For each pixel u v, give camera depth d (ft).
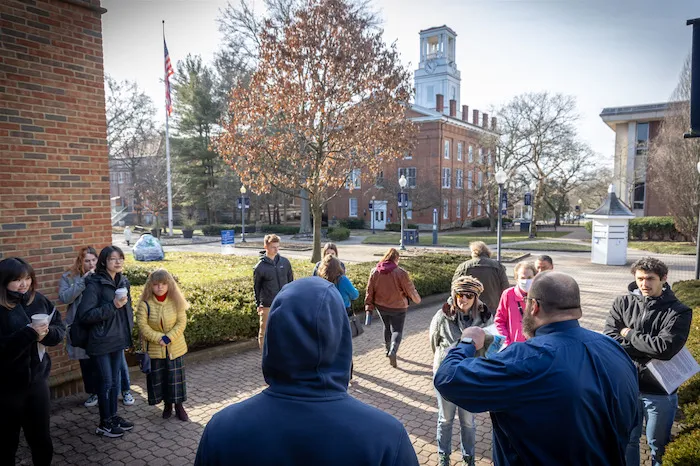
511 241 97.50
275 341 4.07
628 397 5.45
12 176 15.39
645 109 108.27
